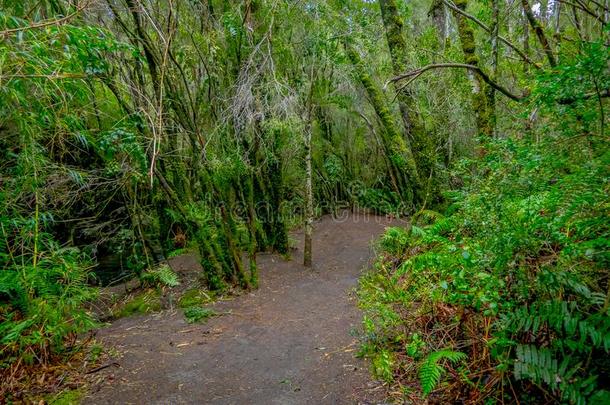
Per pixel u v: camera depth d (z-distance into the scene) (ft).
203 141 20.44
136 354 13.46
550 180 9.22
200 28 21.39
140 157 16.92
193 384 11.28
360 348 12.56
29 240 14.05
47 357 12.26
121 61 18.71
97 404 10.20
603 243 7.09
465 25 20.35
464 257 8.54
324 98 33.76
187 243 30.30
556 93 8.89
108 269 28.53
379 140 44.65
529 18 14.42
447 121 26.48
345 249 32.12
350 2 26.73
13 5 12.25
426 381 8.19
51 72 10.05
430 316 11.74
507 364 7.44
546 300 7.54
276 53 23.17
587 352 7.06
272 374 11.73
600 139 8.80
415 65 22.94
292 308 18.57
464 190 12.17
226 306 19.17
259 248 29.35
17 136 13.85
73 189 20.49
